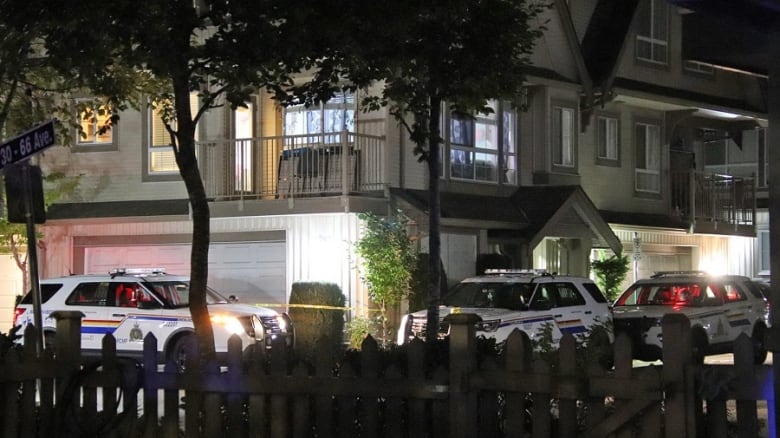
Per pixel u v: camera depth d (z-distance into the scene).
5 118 22.89
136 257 36.16
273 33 16.20
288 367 13.06
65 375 13.91
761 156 51.41
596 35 43.00
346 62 16.80
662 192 46.62
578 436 11.56
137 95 23.09
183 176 16.05
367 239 31.55
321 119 32.72
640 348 29.41
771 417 10.68
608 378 11.30
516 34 18.55
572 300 26.59
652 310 30.06
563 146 40.78
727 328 30.66
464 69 18.03
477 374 11.96
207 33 31.14
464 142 37.28
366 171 33.34
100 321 27.45
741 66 10.98
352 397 12.58
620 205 44.50
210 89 33.78
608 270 40.75
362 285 32.50
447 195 36.00
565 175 40.59
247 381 12.91
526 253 36.81
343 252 32.59
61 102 30.66
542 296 25.97
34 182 14.09
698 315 29.97
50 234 36.84
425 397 12.17
